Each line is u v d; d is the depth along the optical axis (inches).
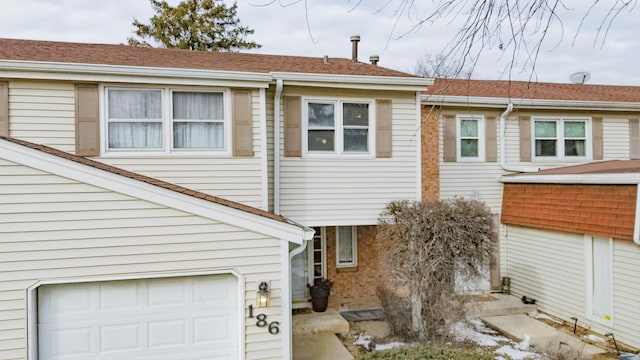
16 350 213.6
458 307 352.5
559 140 514.3
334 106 395.9
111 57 382.0
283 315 249.9
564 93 558.9
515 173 495.2
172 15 1007.0
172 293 243.3
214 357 248.8
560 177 406.0
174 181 347.6
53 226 219.3
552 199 421.1
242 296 244.8
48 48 397.4
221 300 249.9
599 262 376.5
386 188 403.2
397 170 406.3
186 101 352.5
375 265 450.6
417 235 345.1
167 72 335.3
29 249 216.2
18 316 214.2
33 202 216.7
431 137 457.4
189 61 404.8
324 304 415.5
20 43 408.2
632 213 335.0
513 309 426.9
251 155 360.8
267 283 246.8
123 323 236.8
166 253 234.2
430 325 346.6
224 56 460.1
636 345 337.4
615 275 358.3
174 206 234.8
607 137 525.3
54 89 328.2
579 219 385.1
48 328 225.9
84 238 223.5
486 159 494.6
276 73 362.9
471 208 354.3
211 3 1037.8
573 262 399.5
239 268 244.2
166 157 346.3
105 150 335.9
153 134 346.3
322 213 390.3
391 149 404.2
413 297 349.7
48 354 226.1
